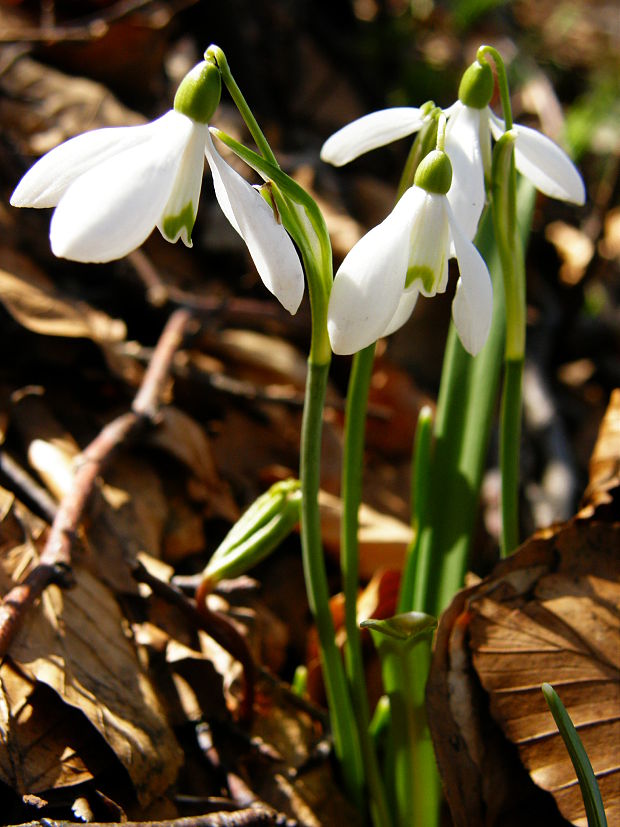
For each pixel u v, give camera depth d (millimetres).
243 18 594
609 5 930
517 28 814
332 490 397
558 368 581
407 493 430
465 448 299
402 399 462
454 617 282
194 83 234
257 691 306
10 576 289
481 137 256
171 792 280
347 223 515
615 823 268
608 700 277
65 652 280
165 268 468
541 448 462
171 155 233
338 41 661
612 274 635
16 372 346
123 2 532
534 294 589
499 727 281
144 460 337
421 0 723
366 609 333
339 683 285
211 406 401
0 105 468
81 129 475
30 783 261
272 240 236
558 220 655
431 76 656
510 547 290
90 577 300
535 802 281
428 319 513
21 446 327
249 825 273
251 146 542
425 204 238
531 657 280
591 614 283
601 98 676
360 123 260
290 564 354
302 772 297
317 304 250
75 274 422
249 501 374
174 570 329
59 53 506
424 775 288
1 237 401
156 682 294
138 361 397
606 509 305
